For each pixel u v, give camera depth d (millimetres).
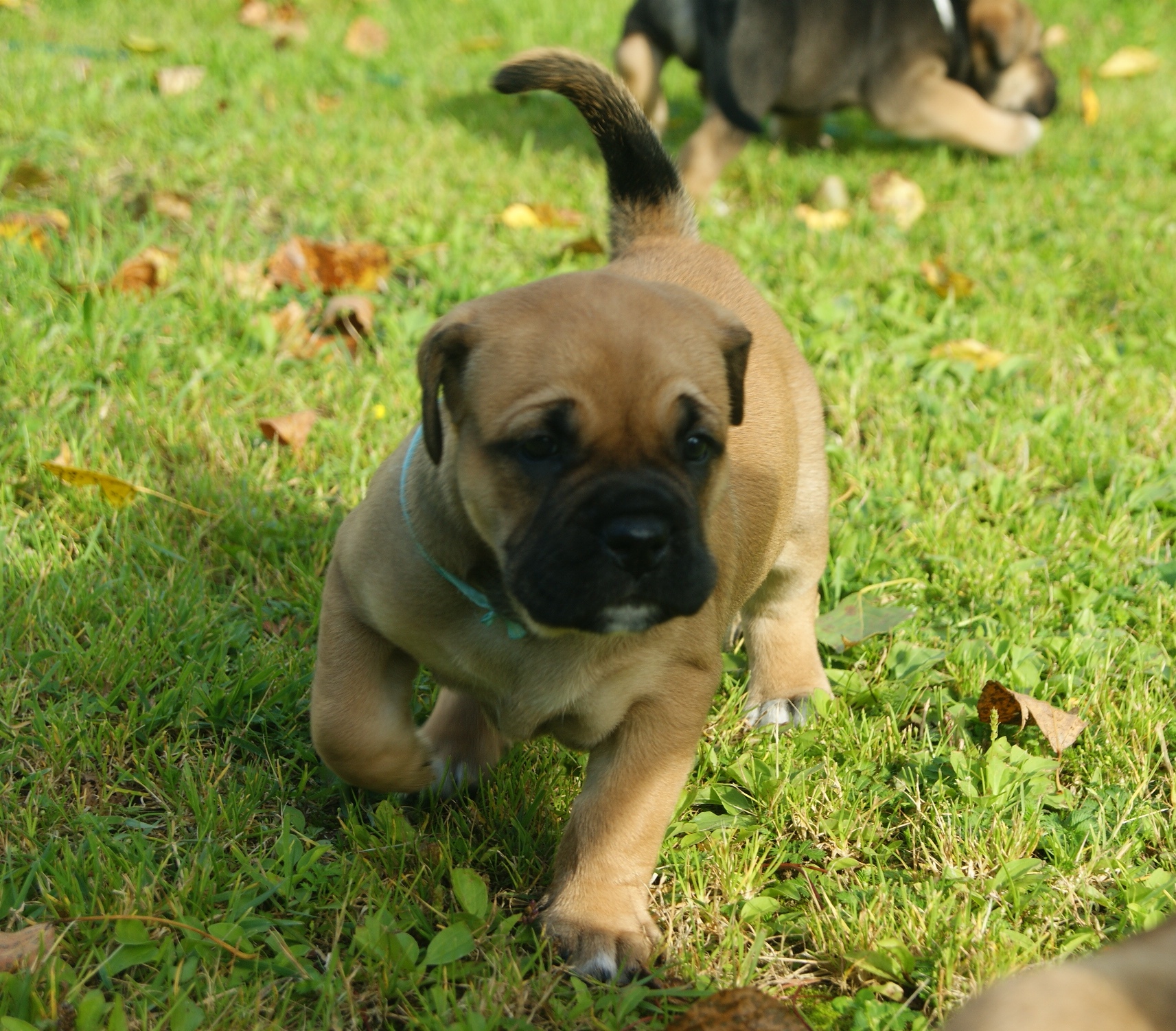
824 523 4625
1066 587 5141
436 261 7246
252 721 4086
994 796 3914
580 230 7887
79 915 3211
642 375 3156
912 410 6367
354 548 3559
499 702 3572
